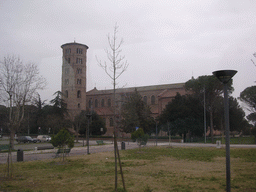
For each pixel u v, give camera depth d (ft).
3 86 101.50
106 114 265.95
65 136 62.03
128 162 59.67
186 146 125.49
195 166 51.88
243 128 265.34
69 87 254.27
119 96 175.11
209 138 209.46
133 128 180.34
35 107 228.02
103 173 44.29
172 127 184.65
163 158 68.08
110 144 152.05
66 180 38.55
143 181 36.63
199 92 178.50
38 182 37.35
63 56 263.29
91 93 295.48
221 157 69.05
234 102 216.74
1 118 174.50
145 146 128.77
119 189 31.19
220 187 32.32
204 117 172.65
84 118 194.59
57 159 68.95
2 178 40.81
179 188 31.99
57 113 211.82
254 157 67.31
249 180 36.78
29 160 68.44
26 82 114.52
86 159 67.77
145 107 200.44
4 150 104.73
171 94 238.27
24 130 260.21
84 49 268.00
